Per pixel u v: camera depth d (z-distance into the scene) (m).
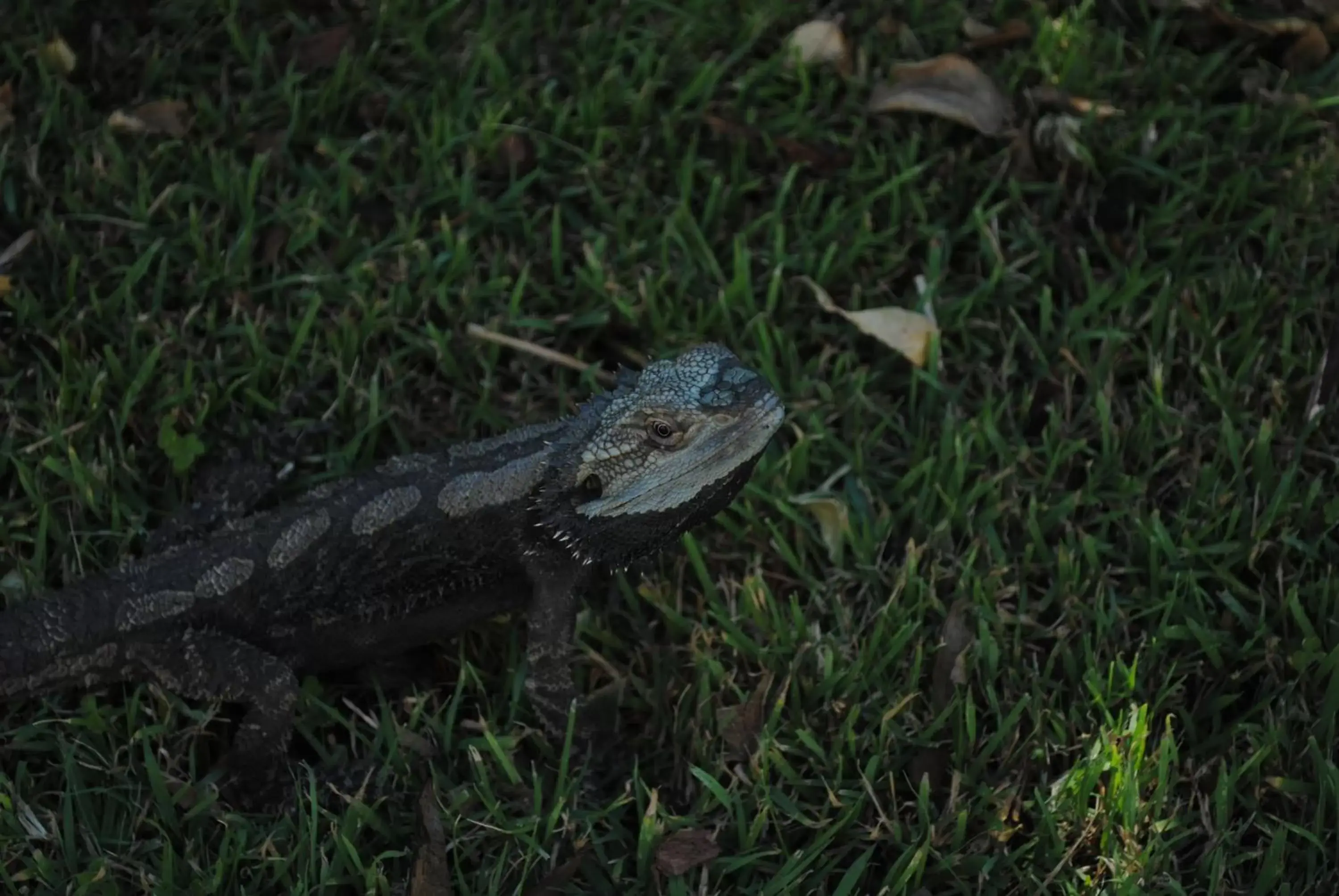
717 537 6.39
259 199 7.24
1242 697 5.93
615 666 6.09
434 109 7.49
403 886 5.39
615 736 5.91
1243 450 6.45
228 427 6.56
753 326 6.81
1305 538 6.23
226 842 5.39
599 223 7.34
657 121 7.61
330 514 5.71
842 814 5.55
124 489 6.36
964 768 5.68
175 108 7.49
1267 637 5.91
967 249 7.31
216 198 7.23
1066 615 6.04
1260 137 7.53
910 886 5.37
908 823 5.57
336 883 5.36
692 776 5.73
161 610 5.54
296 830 5.52
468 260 7.06
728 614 6.15
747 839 5.48
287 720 5.58
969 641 5.97
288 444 6.45
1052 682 5.90
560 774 5.55
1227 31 7.88
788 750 5.71
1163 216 7.19
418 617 5.85
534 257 7.17
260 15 7.92
